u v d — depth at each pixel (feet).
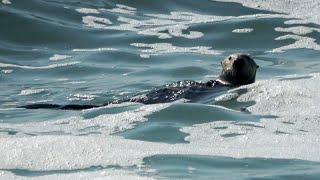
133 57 186.60
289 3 229.04
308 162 99.55
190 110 127.65
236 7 225.56
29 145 102.12
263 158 101.14
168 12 222.69
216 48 195.62
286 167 97.30
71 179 91.45
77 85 165.37
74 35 200.75
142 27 208.44
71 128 121.29
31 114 134.82
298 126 119.85
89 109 134.31
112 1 228.02
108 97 154.51
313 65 180.45
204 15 219.61
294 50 193.98
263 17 214.48
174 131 116.67
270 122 122.42
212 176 93.25
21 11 212.02
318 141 110.63
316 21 212.43
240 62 158.51
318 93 138.72
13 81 169.17
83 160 97.91
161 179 91.35
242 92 142.10
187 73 174.29
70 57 186.91
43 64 182.09
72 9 217.56
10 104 148.25
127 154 100.68
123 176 91.56
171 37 200.95
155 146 105.60
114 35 202.08
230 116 125.70
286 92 138.51
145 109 130.11
